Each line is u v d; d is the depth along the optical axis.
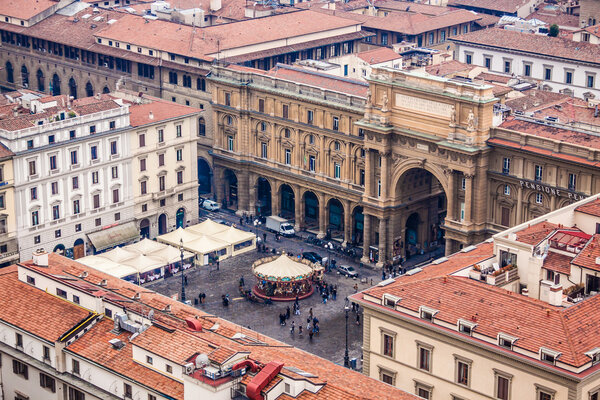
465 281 132.12
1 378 142.75
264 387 114.75
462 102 191.62
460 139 193.75
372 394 117.31
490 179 196.00
